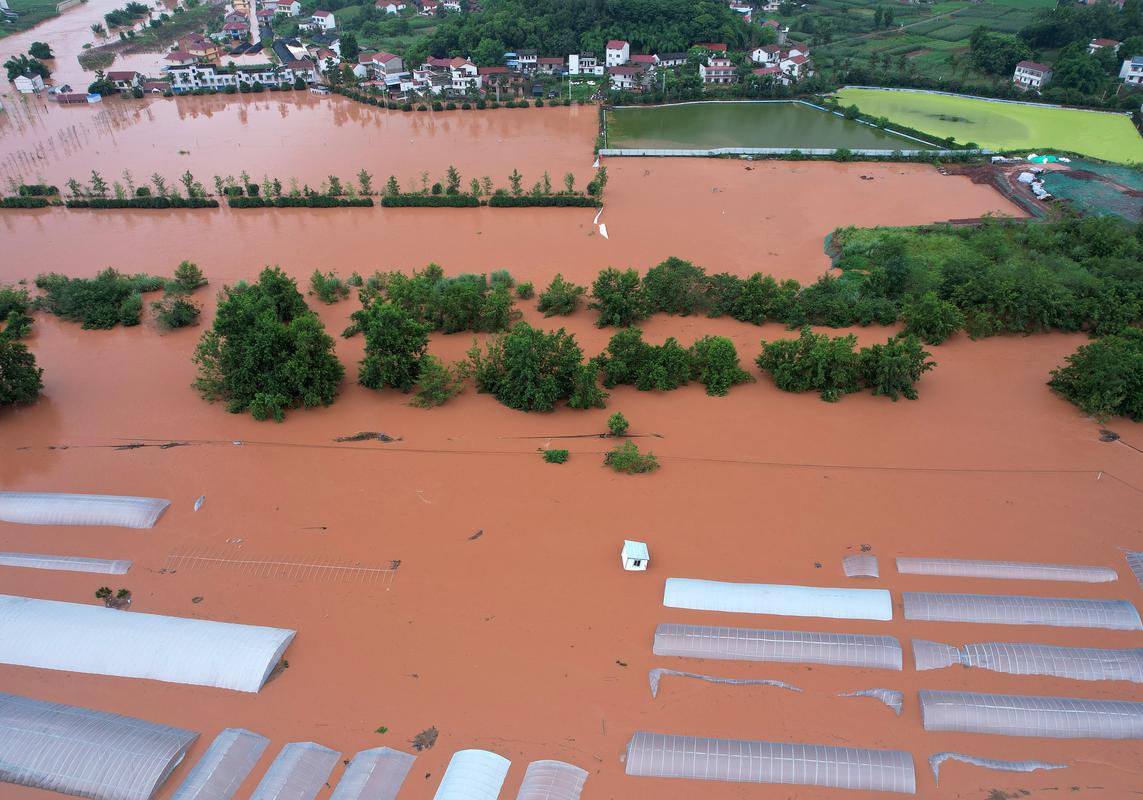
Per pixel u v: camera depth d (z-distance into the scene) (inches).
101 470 1918.1
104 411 2161.7
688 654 1448.1
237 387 2128.4
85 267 3070.9
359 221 3553.2
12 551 1669.5
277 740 1302.9
